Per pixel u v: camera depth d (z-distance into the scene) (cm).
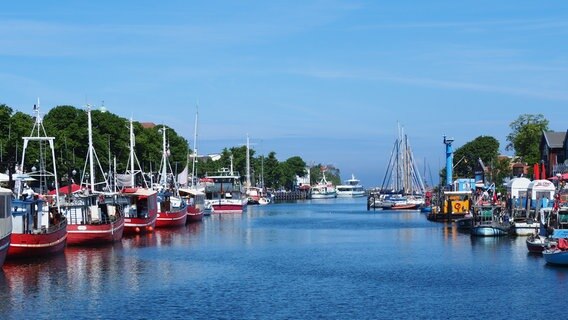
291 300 6388
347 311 5938
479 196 15875
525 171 17300
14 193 8981
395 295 6581
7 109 14275
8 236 7519
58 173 14738
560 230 8644
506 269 7894
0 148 13312
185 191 16912
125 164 17862
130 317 5706
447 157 18475
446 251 9906
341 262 8956
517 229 11325
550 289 6675
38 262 8369
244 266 8538
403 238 12188
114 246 10469
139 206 12612
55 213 9556
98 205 10725
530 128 17812
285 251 10269
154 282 7275
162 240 11662
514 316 5681
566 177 10550
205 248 10531
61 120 16562
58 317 5691
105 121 17188
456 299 6350
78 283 7131
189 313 5859
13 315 5759
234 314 5828
